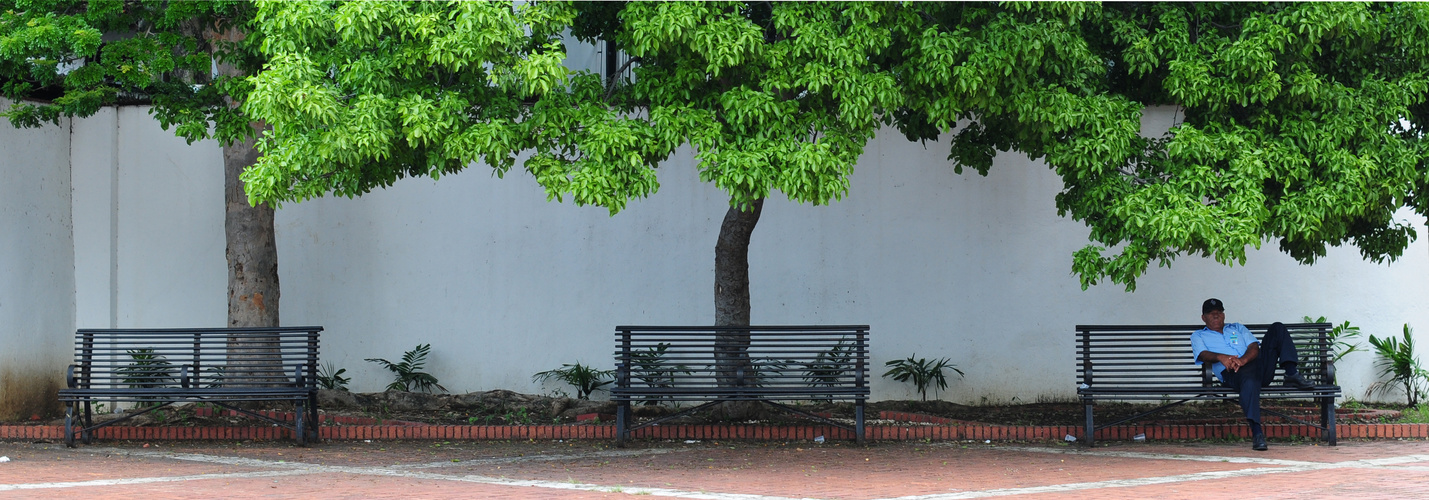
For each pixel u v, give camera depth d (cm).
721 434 986
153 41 961
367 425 1016
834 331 993
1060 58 844
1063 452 908
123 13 1009
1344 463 828
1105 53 959
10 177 1141
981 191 1238
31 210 1166
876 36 813
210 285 1230
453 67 760
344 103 791
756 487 725
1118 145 852
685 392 948
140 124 1241
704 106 837
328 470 802
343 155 745
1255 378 934
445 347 1246
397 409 1155
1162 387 977
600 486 729
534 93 784
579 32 987
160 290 1230
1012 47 815
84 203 1223
